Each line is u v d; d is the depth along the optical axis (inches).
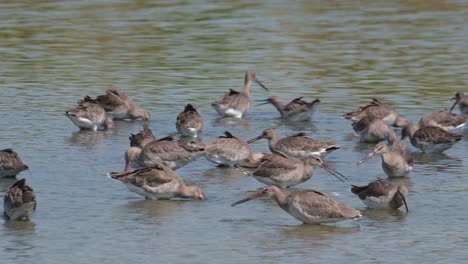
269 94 1382.9
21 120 1222.9
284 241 786.8
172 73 1499.8
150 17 1980.8
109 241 783.7
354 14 2032.5
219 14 2023.9
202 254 754.8
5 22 1905.8
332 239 792.3
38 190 925.8
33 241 781.3
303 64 1562.5
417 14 2033.7
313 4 2164.1
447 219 842.2
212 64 1563.7
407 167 979.9
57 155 1063.0
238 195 920.9
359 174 1002.7
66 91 1379.2
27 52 1646.2
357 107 1301.7
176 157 981.8
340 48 1684.3
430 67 1533.0
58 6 2101.4
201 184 959.0
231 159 1016.2
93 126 1195.9
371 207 876.6
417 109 1286.9
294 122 1261.1
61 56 1616.6
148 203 889.5
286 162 931.3
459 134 1190.3
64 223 828.0
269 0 2213.3
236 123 1253.7
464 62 1565.0
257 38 1770.4
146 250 763.4
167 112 1285.7
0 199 887.7
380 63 1567.4
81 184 949.2
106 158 1054.4
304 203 820.0
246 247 771.4
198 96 1369.3
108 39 1752.0
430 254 754.8
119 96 1262.3
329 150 1053.2
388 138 1128.2
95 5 2122.3
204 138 1162.0
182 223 832.3
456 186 948.0
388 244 778.8
